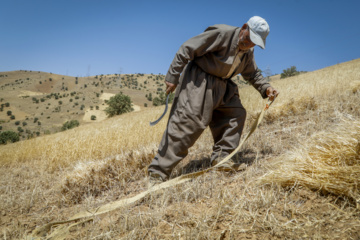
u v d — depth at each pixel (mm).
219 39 2758
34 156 7320
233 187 2477
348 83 7715
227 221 1877
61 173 4883
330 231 1568
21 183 4352
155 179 2980
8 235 2268
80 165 3596
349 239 1464
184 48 2797
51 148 7402
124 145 6754
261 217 1846
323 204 1879
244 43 2793
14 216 2820
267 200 1987
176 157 2941
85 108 159500
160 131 7562
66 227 2178
